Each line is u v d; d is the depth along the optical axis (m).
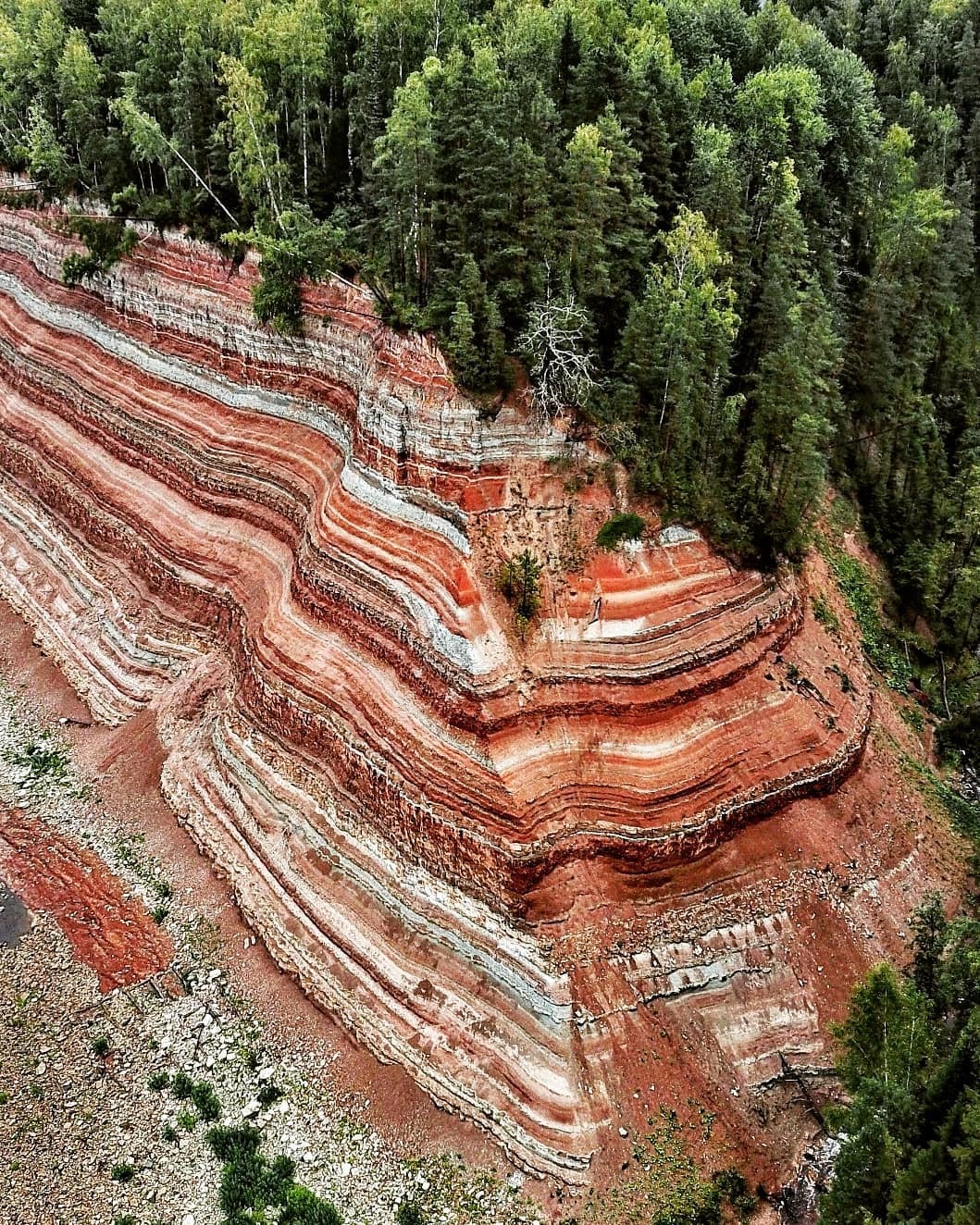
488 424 33.31
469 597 32.34
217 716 40.09
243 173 43.34
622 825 30.78
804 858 32.34
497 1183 27.61
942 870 34.44
